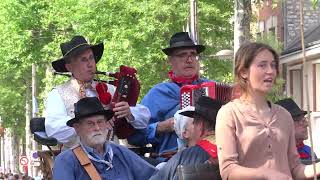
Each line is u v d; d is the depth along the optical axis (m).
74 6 28.27
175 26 24.66
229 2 25.20
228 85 6.67
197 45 7.43
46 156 7.57
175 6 24.30
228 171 4.71
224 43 25.64
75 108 6.00
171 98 7.40
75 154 5.96
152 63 25.33
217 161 5.26
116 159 6.13
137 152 7.55
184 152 5.43
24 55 33.94
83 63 7.13
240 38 16.34
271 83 4.82
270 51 4.84
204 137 5.47
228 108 4.84
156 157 7.41
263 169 4.64
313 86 24.31
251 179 4.61
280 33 27.80
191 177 5.12
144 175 6.19
